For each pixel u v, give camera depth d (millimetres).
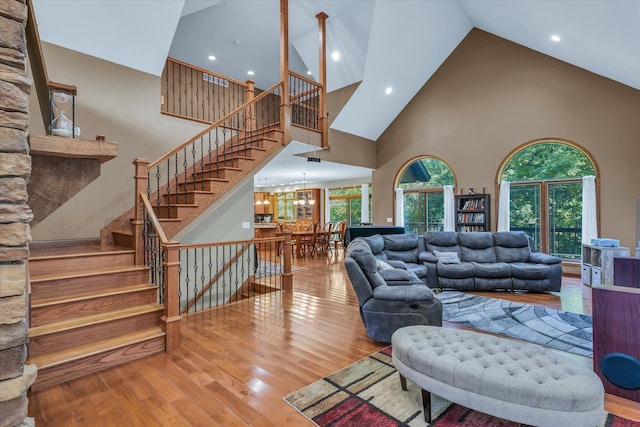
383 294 2889
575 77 6062
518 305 4168
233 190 4422
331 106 7297
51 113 2729
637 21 3678
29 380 962
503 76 6875
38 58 2279
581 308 4047
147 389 2160
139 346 2598
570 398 1478
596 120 5852
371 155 8711
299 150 6664
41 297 2602
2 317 908
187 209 3869
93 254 3039
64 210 4023
